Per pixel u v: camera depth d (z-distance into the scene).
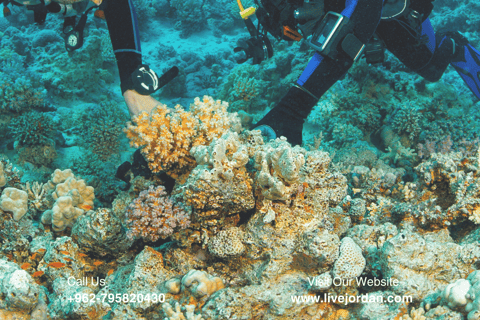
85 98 9.70
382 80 7.95
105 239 2.90
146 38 13.98
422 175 3.46
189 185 2.53
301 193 2.66
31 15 13.20
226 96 9.59
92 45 9.96
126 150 8.23
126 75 3.69
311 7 3.76
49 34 10.61
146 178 3.51
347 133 7.35
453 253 2.59
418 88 7.89
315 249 2.45
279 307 2.43
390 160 6.96
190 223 2.76
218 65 11.80
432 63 5.80
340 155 6.34
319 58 3.82
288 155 2.36
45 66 9.70
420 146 6.43
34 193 4.23
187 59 12.25
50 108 8.56
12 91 7.25
